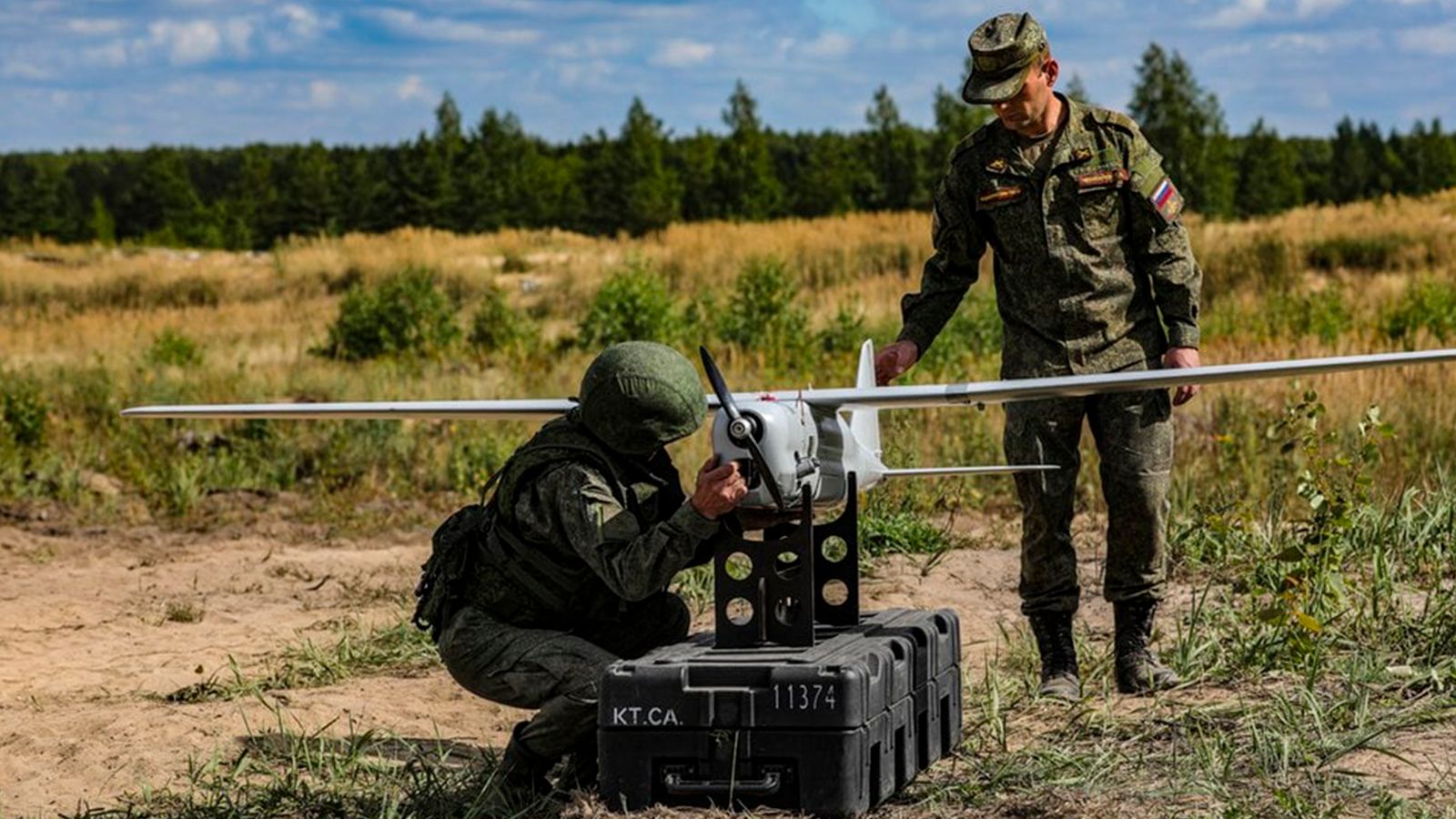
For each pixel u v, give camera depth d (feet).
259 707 19.65
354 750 16.67
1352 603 20.53
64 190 363.15
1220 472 33.04
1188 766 14.66
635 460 14.33
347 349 71.46
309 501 39.50
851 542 15.39
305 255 130.93
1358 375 42.96
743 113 321.32
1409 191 319.68
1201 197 260.83
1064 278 18.03
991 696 17.43
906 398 15.66
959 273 19.38
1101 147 18.02
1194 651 19.02
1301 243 102.53
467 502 38.96
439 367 63.21
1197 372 15.44
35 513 37.83
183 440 44.45
